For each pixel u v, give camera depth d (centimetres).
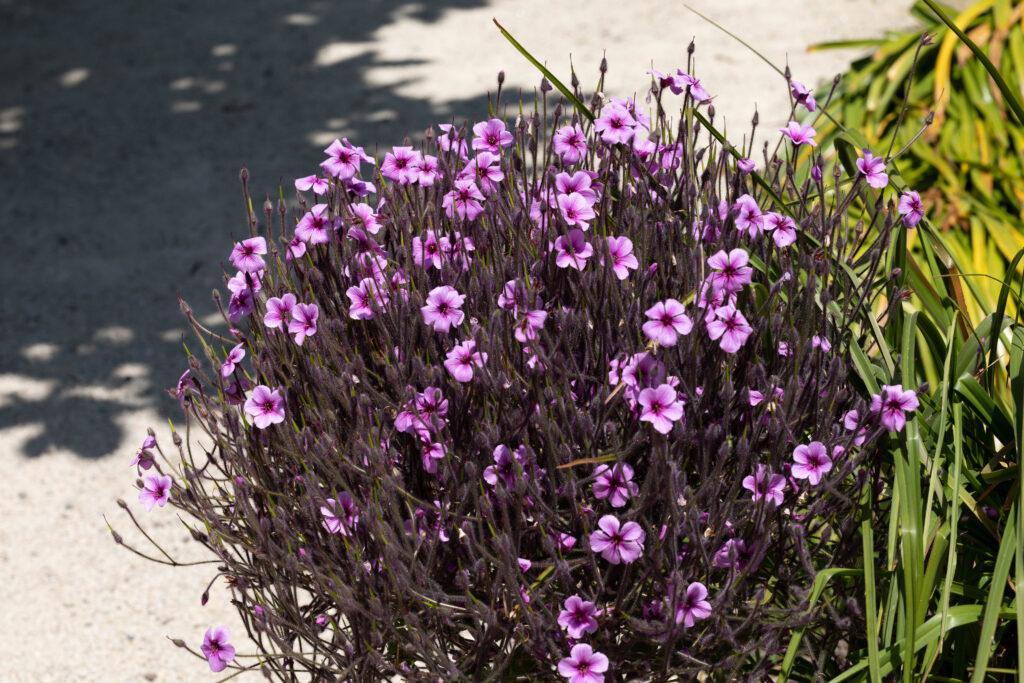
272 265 198
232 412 183
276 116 604
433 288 192
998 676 207
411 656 181
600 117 196
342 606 164
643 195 192
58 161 579
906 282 235
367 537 172
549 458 167
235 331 200
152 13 772
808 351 181
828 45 545
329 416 176
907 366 198
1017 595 172
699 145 302
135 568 327
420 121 577
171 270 476
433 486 179
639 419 163
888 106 480
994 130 445
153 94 646
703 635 173
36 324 446
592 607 162
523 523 171
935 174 425
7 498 356
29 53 713
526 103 578
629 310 173
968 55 470
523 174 201
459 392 173
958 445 187
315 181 202
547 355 177
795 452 169
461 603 176
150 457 184
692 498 161
